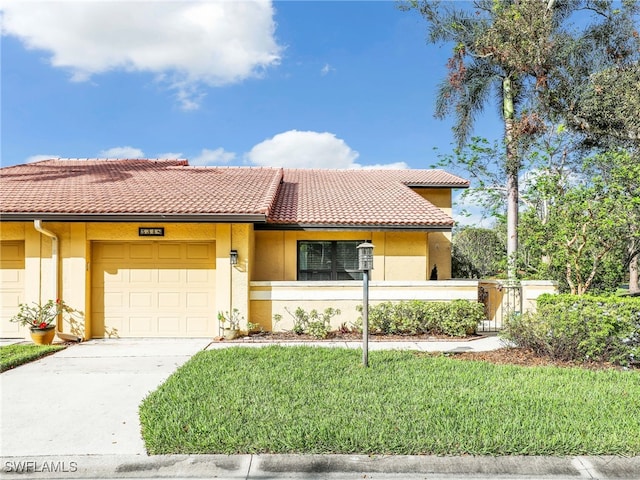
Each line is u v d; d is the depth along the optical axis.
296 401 5.74
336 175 19.98
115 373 7.74
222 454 4.42
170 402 5.74
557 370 7.51
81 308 11.09
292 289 11.62
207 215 10.59
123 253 11.55
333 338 10.92
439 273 17.91
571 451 4.43
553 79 16.72
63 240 11.20
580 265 12.07
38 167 16.48
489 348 9.70
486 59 18.61
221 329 11.05
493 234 24.39
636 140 15.63
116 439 4.84
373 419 5.09
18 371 7.89
